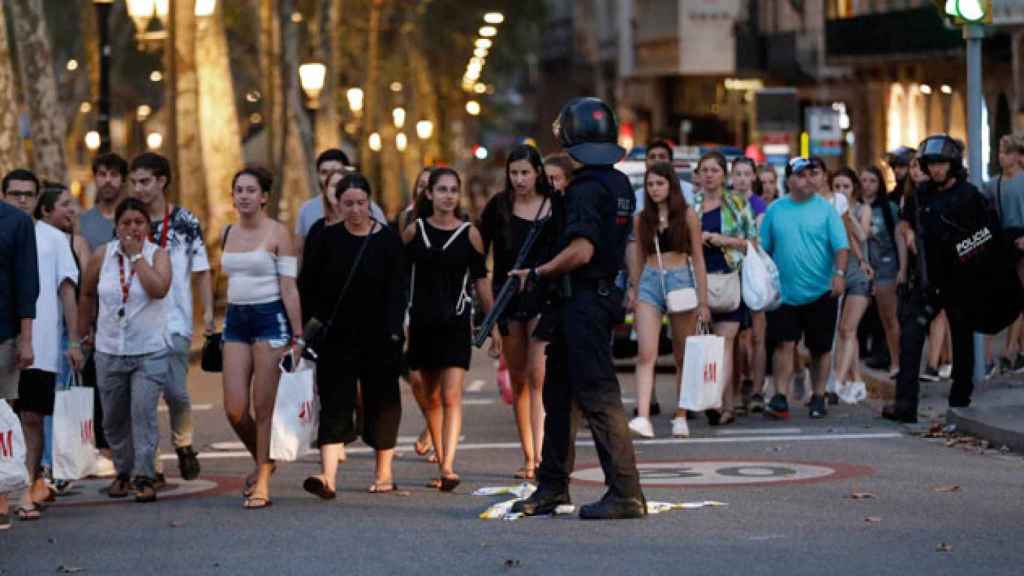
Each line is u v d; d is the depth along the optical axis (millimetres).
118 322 26781
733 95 149500
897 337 40812
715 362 31906
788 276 35750
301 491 27438
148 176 27422
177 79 71062
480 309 31297
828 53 115188
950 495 25047
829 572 19594
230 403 26125
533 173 27672
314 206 31734
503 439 33688
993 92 94375
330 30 111125
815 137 87625
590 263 23219
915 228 33438
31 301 24672
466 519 24016
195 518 24891
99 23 53719
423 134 158500
